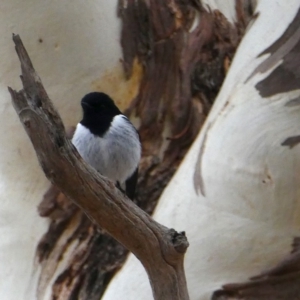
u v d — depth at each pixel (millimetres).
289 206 7395
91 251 9578
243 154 7660
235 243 7395
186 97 10656
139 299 7547
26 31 9969
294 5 8648
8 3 9852
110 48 10359
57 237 9672
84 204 5949
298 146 7527
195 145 8734
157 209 8219
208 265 7402
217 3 11258
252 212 7445
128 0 10523
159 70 10664
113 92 10547
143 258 6215
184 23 10938
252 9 11195
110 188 5953
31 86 5480
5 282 9469
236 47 11016
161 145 10555
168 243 6082
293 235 7328
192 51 10836
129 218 6039
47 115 5516
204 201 7648
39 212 9742
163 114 10617
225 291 7293
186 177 8094
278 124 7746
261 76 8297
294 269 7246
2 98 9891
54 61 10102
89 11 10086
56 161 5613
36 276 9500
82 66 10227
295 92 7945
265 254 7332
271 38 8609
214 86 10773
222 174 7660
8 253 9578
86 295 9406
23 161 9812
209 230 7508
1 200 9805
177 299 6227
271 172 7496
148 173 10383
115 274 9180
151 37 10672
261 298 7254
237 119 8016
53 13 9938
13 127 9836
